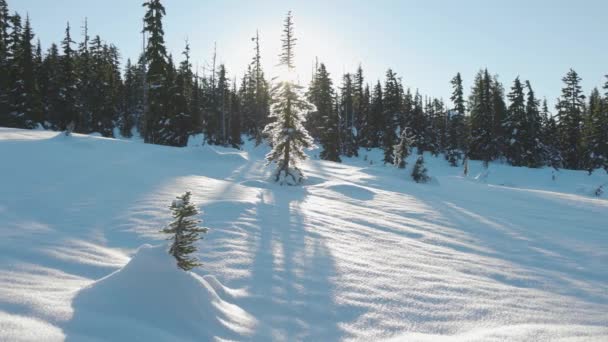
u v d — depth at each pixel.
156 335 2.96
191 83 54.94
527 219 13.42
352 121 63.44
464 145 61.66
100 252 5.32
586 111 64.88
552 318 4.67
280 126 17.72
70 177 10.96
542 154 53.41
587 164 55.06
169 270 3.59
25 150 14.06
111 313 3.09
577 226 12.44
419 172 25.44
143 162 16.45
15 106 37.88
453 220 12.09
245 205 9.58
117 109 61.19
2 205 7.06
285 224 8.46
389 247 7.75
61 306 3.05
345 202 13.52
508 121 54.50
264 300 4.46
